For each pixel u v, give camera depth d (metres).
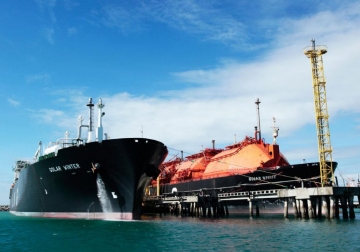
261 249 26.97
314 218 45.16
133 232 36.72
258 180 56.09
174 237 33.34
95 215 47.62
